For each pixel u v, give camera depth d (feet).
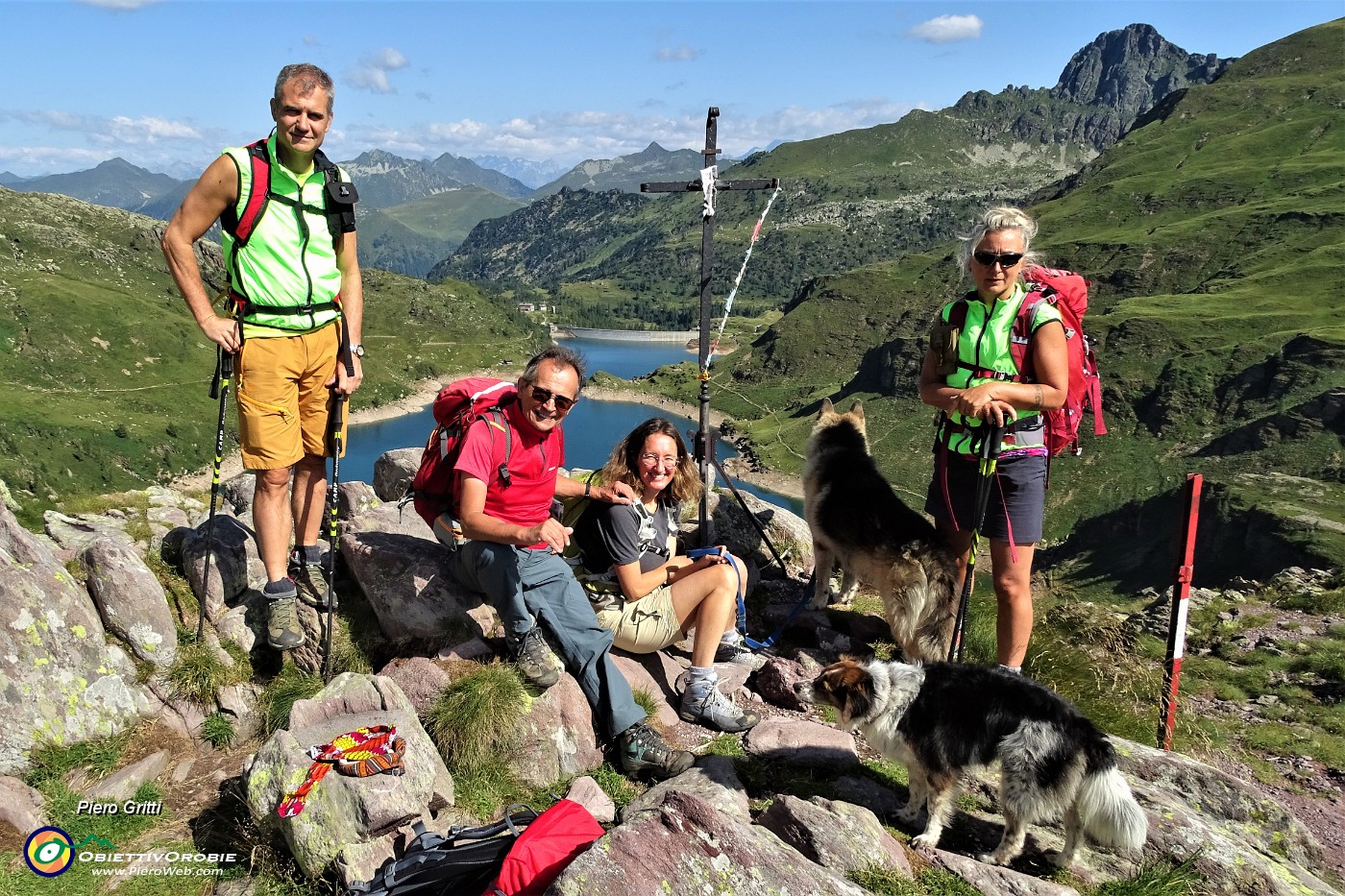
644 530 10.54
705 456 14.14
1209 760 13.93
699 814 7.69
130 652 10.25
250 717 10.37
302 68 9.00
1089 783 8.37
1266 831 10.44
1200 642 22.65
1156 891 8.70
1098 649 15.29
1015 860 9.11
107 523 12.80
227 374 9.78
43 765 9.34
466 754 9.29
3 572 9.53
